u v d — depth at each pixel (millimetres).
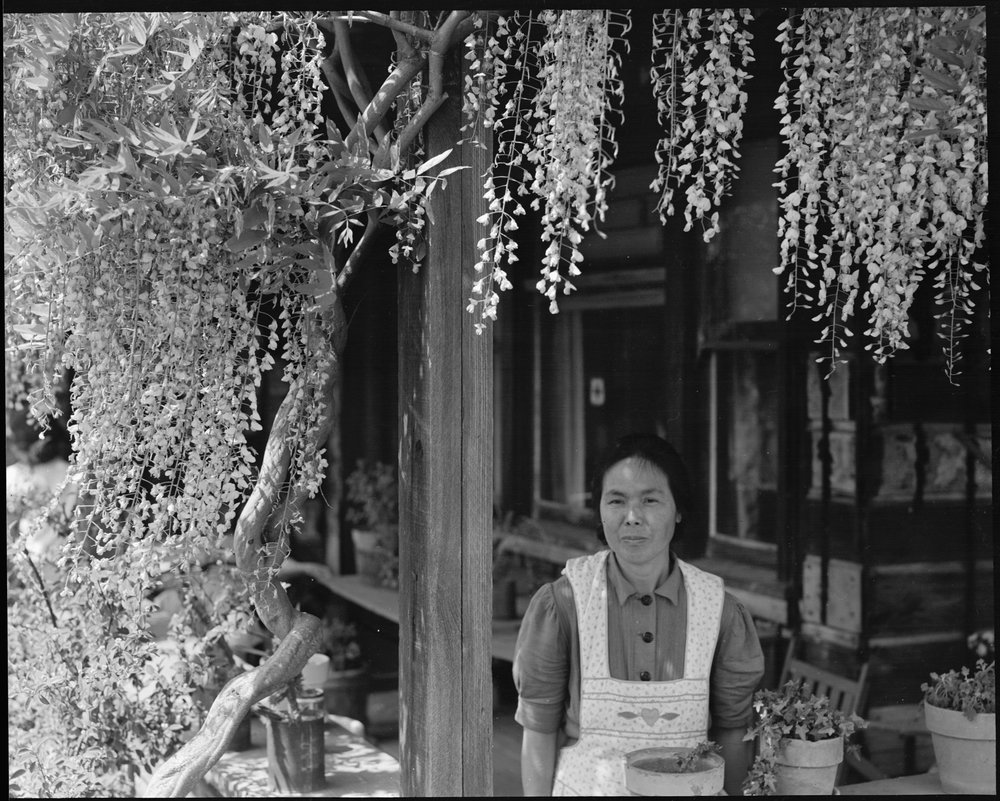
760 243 2949
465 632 1915
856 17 1725
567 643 2145
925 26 1774
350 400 3693
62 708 2297
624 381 3189
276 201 1709
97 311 1754
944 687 2162
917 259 1776
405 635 1956
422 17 1846
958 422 3014
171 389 1752
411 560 1938
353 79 1879
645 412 3178
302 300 1826
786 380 3102
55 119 1725
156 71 1736
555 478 3297
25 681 2270
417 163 1886
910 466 3064
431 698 1896
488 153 1911
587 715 2105
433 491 1896
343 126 2197
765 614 3109
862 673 3025
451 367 1903
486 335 1917
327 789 2316
